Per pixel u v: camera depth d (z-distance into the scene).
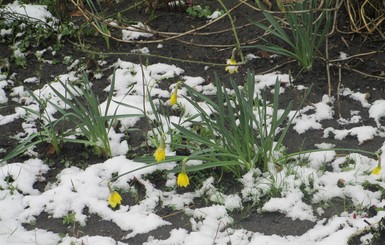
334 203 3.88
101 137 4.23
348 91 4.81
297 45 4.93
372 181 3.97
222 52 5.29
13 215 3.89
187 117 4.56
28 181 4.12
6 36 5.53
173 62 5.23
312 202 3.89
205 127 4.36
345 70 5.03
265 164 4.07
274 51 4.88
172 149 4.27
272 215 3.83
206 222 3.78
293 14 4.82
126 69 5.15
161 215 3.87
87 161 4.32
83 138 4.46
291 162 4.16
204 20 5.68
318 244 3.58
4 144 4.46
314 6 4.88
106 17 5.72
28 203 3.96
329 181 4.02
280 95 4.81
